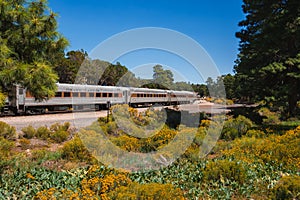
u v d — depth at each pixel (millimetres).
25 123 15055
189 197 4516
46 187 4691
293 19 12883
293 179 4535
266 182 5246
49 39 4418
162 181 5242
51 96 4434
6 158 6074
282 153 6770
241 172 5207
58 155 7145
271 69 12930
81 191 4305
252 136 9344
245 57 15203
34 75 3947
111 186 4332
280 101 16578
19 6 4230
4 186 4707
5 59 3814
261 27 14055
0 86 3986
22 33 4215
